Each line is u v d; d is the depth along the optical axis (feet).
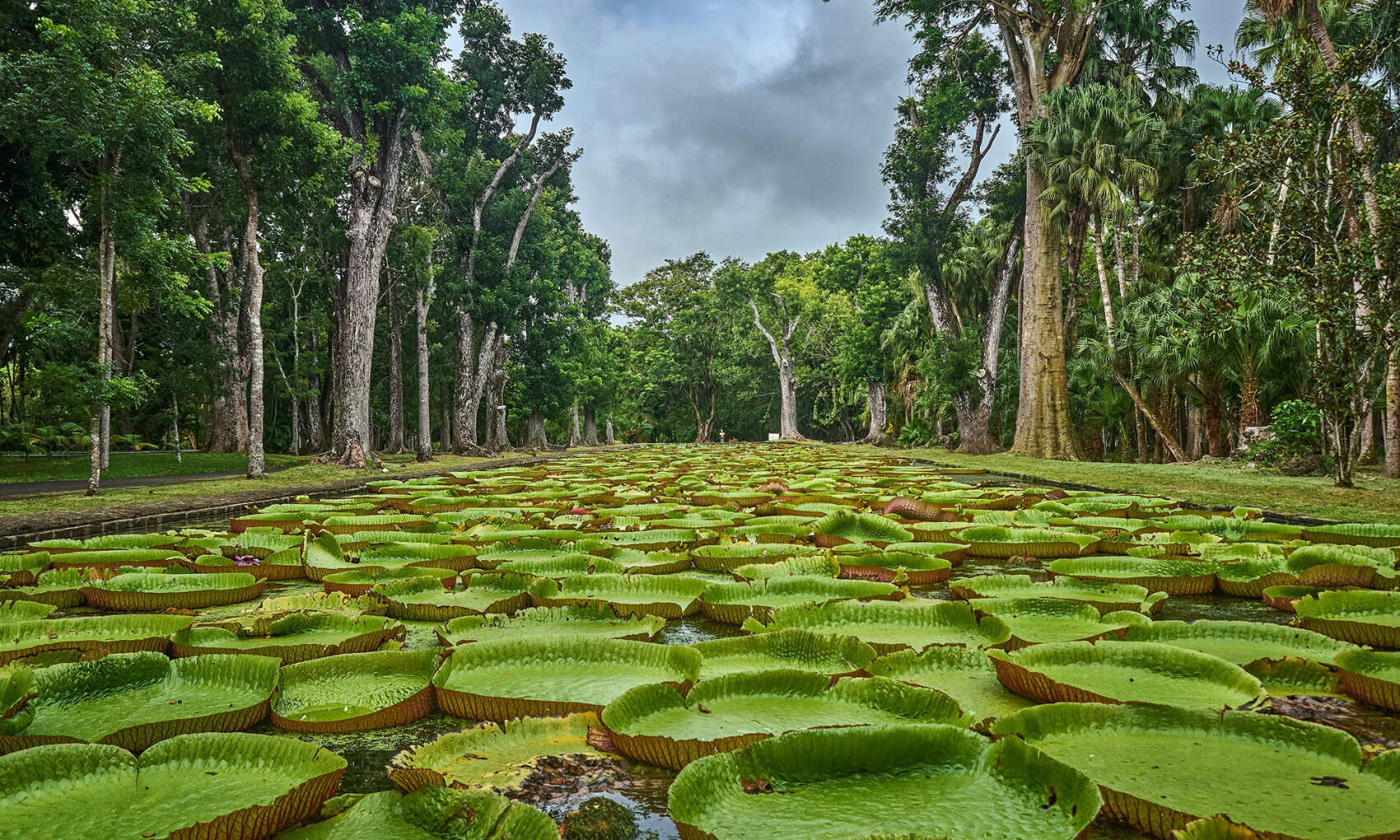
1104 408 68.44
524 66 82.07
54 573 14.96
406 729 8.11
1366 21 49.08
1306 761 6.35
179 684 8.84
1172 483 36.52
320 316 88.63
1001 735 6.68
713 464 57.21
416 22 56.08
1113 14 67.77
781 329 154.40
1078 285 83.82
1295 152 31.91
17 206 47.44
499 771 6.77
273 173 48.08
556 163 89.51
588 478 43.57
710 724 7.28
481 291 81.87
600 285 133.80
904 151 86.43
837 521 19.90
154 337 78.48
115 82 33.99
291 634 11.10
